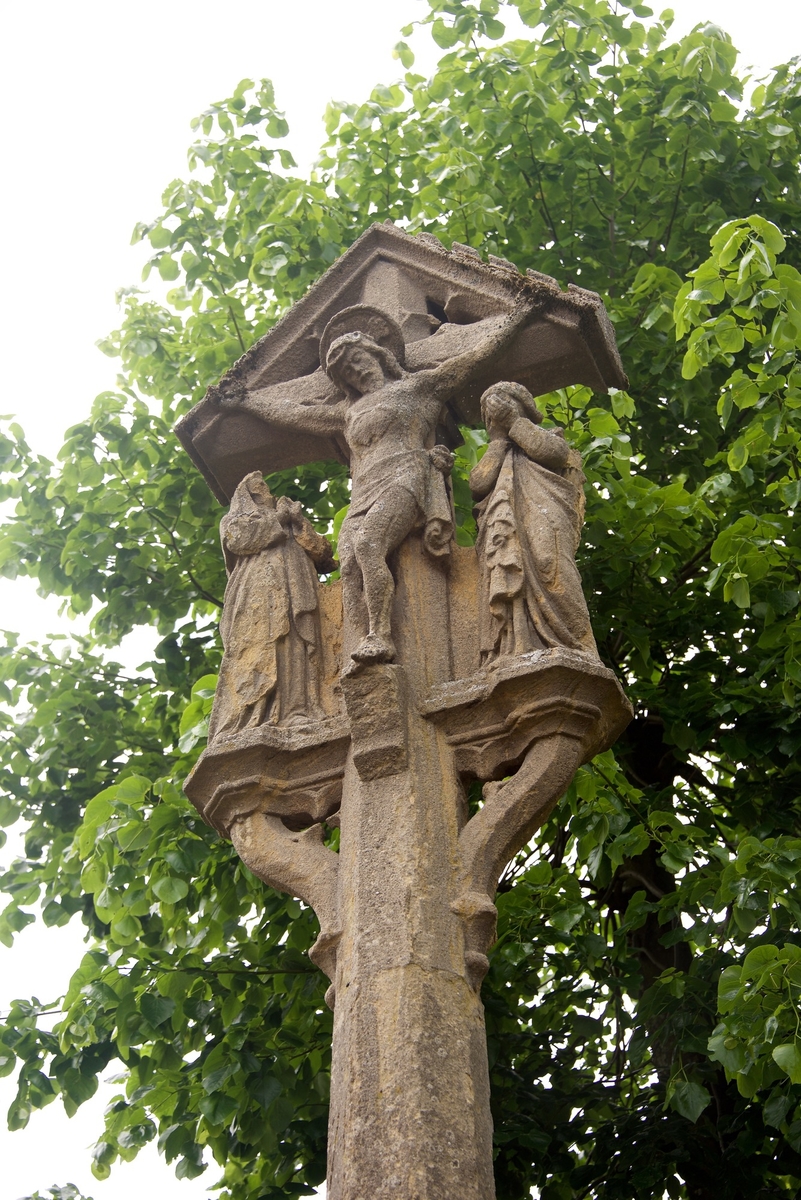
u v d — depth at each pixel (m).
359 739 4.48
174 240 9.25
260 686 4.88
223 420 5.88
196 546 8.69
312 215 9.14
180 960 7.17
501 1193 6.73
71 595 8.97
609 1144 6.73
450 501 5.12
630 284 9.02
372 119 9.48
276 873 4.53
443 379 5.43
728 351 6.62
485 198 8.77
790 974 5.52
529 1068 7.25
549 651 4.43
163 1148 6.80
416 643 4.73
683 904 6.75
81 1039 6.76
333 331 5.67
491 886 4.25
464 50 9.58
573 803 7.11
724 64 9.40
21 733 8.44
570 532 4.77
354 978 3.99
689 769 8.27
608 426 7.41
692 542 7.43
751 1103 6.51
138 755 8.29
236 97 9.70
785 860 6.11
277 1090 6.52
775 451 7.43
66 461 8.73
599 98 9.37
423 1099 3.68
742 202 9.12
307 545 5.29
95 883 7.00
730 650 7.78
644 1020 6.62
